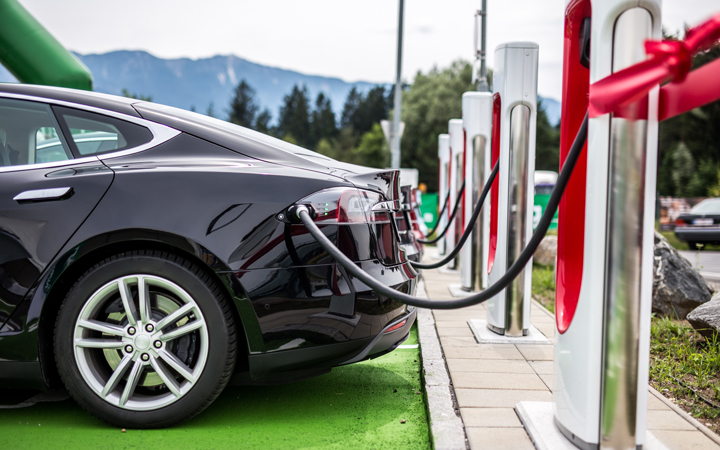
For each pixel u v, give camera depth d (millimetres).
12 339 2449
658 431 2416
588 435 2070
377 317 2535
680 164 29859
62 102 2766
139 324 2447
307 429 2521
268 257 2406
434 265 4078
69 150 2680
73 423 2557
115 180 2496
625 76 1621
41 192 2498
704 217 14562
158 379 2514
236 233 2406
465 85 48594
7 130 2732
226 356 2432
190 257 2463
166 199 2441
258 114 102125
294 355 2432
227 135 2756
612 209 1948
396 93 14273
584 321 2070
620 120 1904
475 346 3918
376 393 3045
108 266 2441
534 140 4059
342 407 2814
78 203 2471
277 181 2482
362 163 82438
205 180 2473
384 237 2670
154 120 2744
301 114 114875
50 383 2547
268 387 3115
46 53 8641
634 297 1962
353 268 2268
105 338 2521
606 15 1879
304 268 2422
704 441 2312
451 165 8812
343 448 2324
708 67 1581
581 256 2279
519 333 4090
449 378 3180
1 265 2465
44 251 2447
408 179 13875
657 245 5398
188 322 2482
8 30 8500
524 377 3201
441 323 4703
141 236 2420
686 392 2969
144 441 2355
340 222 2475
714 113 28578
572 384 2156
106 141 2699
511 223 4043
